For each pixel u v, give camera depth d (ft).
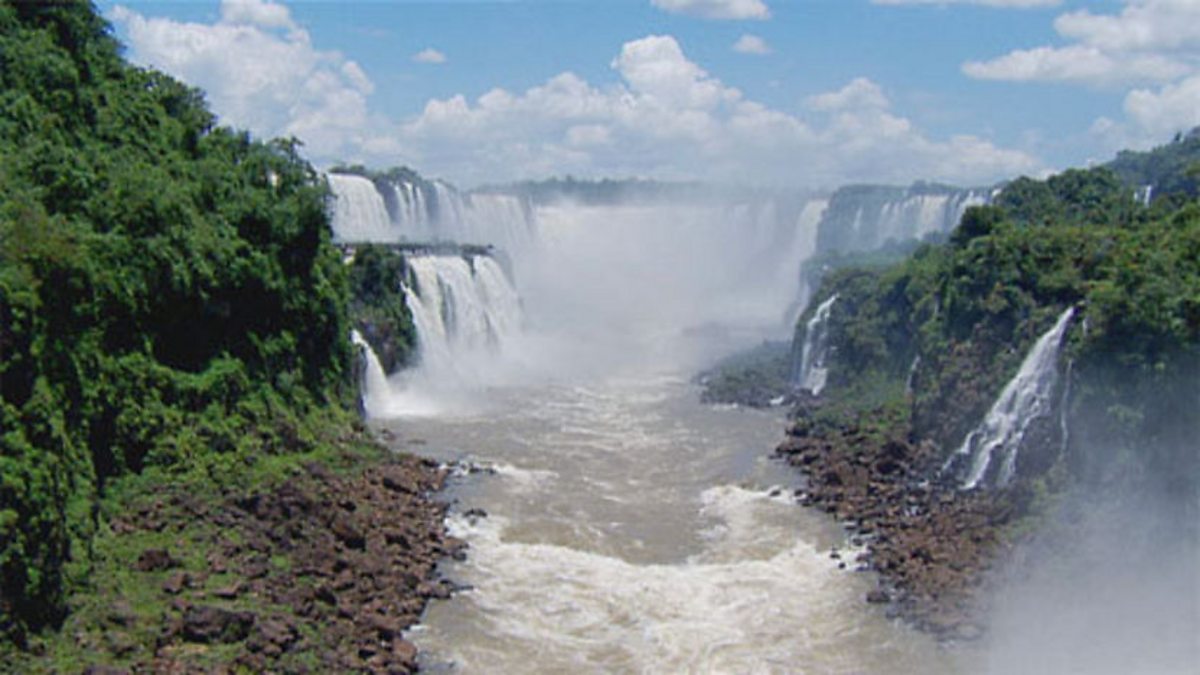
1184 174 252.83
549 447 198.70
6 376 105.40
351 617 115.34
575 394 253.24
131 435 133.69
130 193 148.15
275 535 129.08
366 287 232.32
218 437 146.61
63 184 139.33
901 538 145.69
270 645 104.12
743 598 128.88
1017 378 159.63
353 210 295.28
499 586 130.93
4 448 99.71
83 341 126.41
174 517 126.41
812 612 124.98
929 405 180.14
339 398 188.85
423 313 247.50
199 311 154.92
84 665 95.14
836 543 147.64
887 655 113.91
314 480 153.17
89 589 106.63
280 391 169.27
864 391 222.07
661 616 123.85
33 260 117.80
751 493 171.63
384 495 156.15
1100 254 169.37
